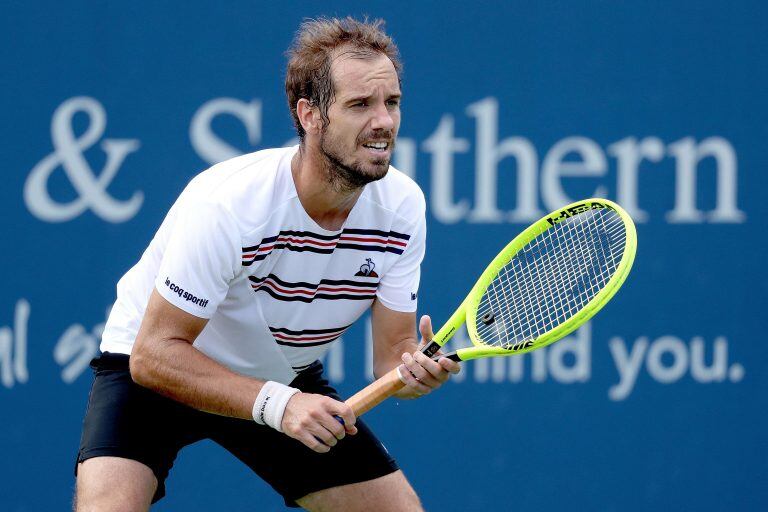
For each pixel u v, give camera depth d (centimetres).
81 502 1355
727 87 2197
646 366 2184
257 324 1398
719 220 2198
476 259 2155
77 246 2119
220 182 1314
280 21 2141
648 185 2183
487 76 2161
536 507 2166
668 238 2188
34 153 2114
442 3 2156
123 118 2122
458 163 2155
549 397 2169
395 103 1302
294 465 1498
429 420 2161
